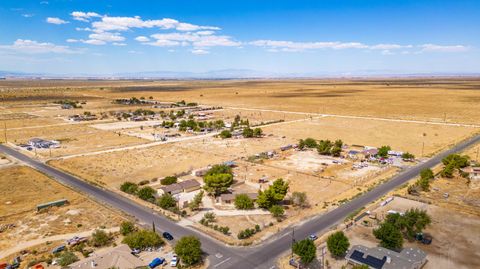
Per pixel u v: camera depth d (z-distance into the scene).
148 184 113.44
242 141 176.38
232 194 100.44
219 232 79.38
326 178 117.31
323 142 152.50
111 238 77.38
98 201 98.31
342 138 180.88
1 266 66.06
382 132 194.12
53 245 74.19
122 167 132.88
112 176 122.12
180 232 79.56
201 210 92.44
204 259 68.00
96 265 61.56
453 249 71.38
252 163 135.88
